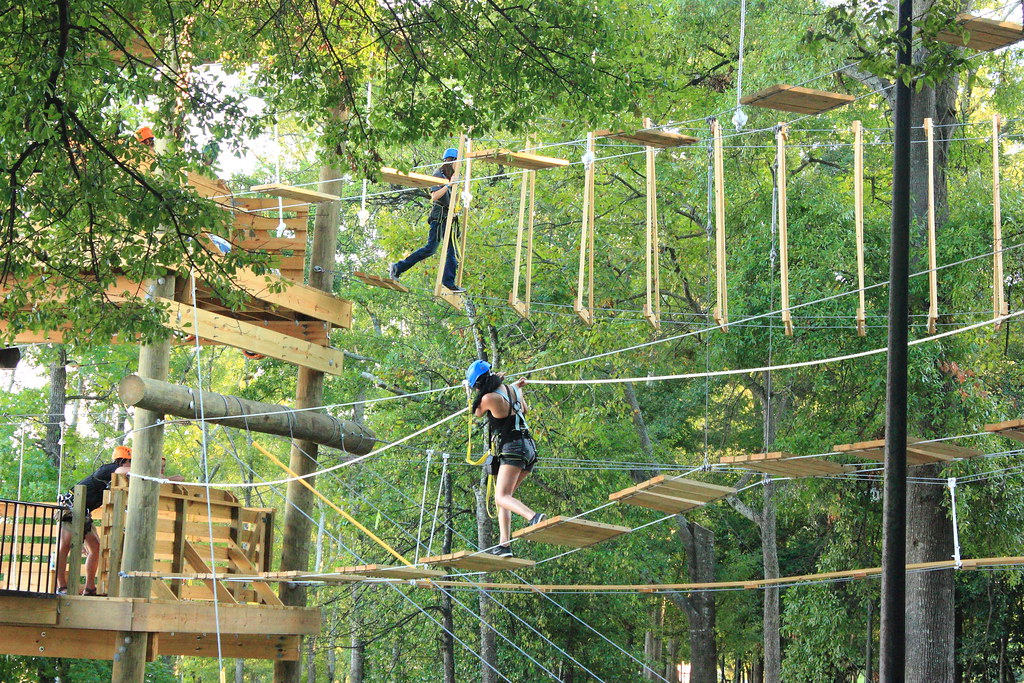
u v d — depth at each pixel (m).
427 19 16.53
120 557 17.61
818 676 32.38
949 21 12.48
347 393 43.06
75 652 17.06
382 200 34.06
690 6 29.27
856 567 29.27
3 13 12.84
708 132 28.11
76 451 33.88
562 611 33.09
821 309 25.17
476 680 35.62
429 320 37.28
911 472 25.81
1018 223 24.66
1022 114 27.67
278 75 16.75
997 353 26.59
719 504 41.97
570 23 16.66
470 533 33.84
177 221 15.79
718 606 45.03
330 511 40.22
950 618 25.42
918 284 24.58
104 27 14.16
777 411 35.41
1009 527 25.22
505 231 28.94
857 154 14.91
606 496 31.67
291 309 20.12
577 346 28.69
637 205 29.77
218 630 16.92
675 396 37.97
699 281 32.22
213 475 46.97
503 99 17.22
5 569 19.08
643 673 38.31
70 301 15.62
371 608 35.88
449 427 32.84
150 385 17.31
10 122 12.83
